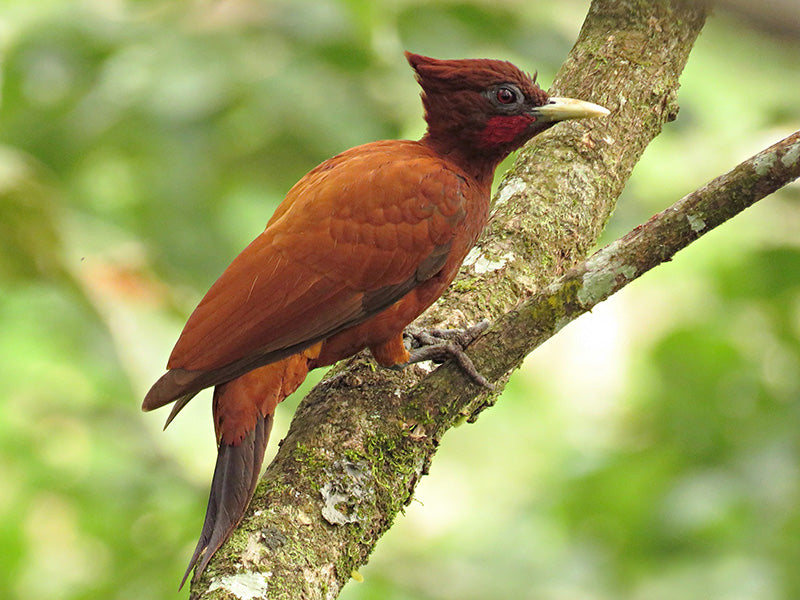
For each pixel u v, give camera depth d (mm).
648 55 8484
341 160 7445
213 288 6605
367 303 6840
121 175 11406
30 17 11203
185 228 10328
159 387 6141
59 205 9375
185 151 9852
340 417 6766
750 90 10539
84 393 11930
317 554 6062
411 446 6691
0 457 11602
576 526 10414
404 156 7262
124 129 10031
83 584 11023
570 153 8211
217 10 10320
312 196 6875
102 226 10781
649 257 6262
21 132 10438
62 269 9680
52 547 12094
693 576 9250
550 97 7664
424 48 10102
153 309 10562
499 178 11023
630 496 10109
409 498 6734
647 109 8391
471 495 14289
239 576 5762
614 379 16703
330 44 9969
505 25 10211
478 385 6738
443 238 7039
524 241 7883
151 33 10398
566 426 14094
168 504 10961
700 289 12117
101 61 10484
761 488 9305
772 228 11195
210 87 9758
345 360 7609
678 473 9906
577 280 6457
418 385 6859
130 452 11305
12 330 11461
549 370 17078
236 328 6445
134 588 10203
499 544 11562
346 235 6766
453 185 7133
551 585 10359
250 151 9797
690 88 10602
